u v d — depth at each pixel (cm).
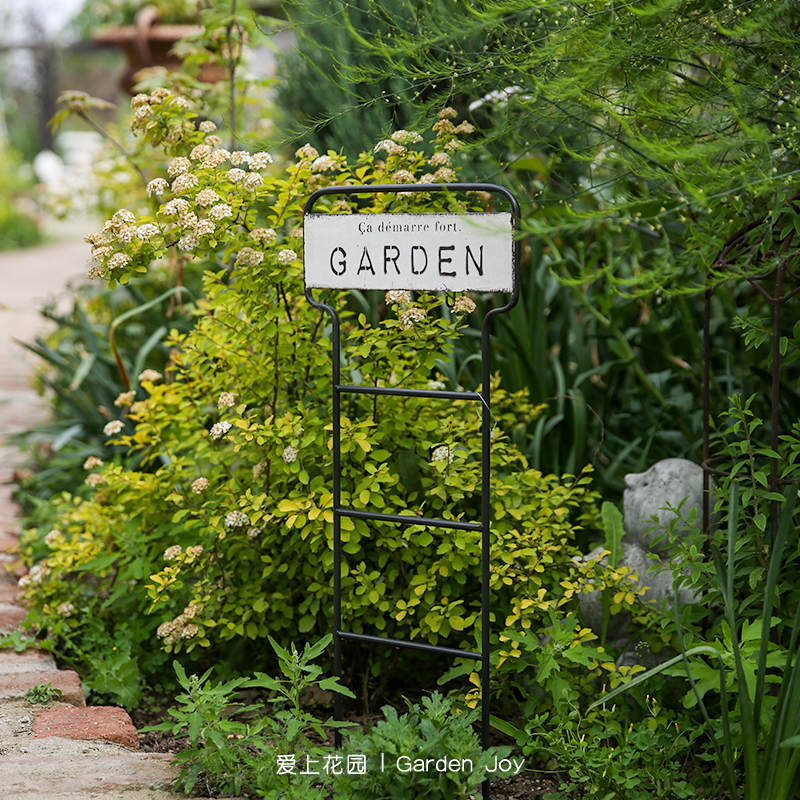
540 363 338
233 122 353
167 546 281
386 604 243
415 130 248
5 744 225
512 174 336
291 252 237
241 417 271
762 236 217
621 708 238
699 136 205
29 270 1401
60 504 369
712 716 236
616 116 201
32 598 298
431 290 205
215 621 260
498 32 225
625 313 352
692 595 247
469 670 231
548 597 252
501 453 275
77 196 516
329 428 240
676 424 361
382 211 249
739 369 354
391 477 240
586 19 195
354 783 193
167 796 202
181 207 227
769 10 190
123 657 262
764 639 189
